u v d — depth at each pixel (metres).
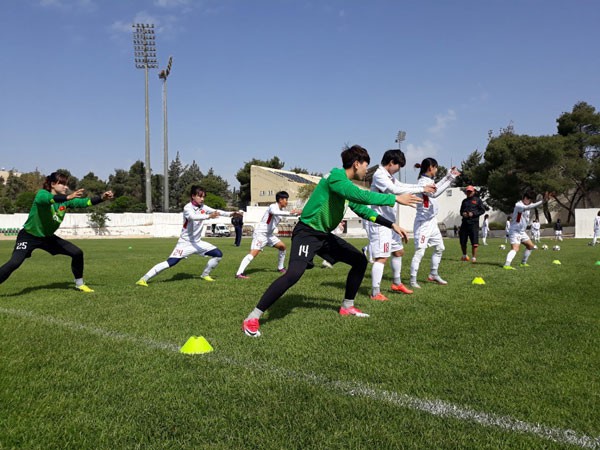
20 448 1.96
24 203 46.94
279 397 2.47
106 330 3.98
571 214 39.72
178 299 5.60
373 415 2.25
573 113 38.56
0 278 5.80
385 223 4.21
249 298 5.66
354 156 4.27
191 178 80.75
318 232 4.11
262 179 61.50
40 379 2.74
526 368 2.96
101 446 1.97
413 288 6.59
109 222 39.06
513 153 36.38
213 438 2.03
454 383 2.69
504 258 11.80
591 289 6.30
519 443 1.99
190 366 2.99
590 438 2.03
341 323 4.23
